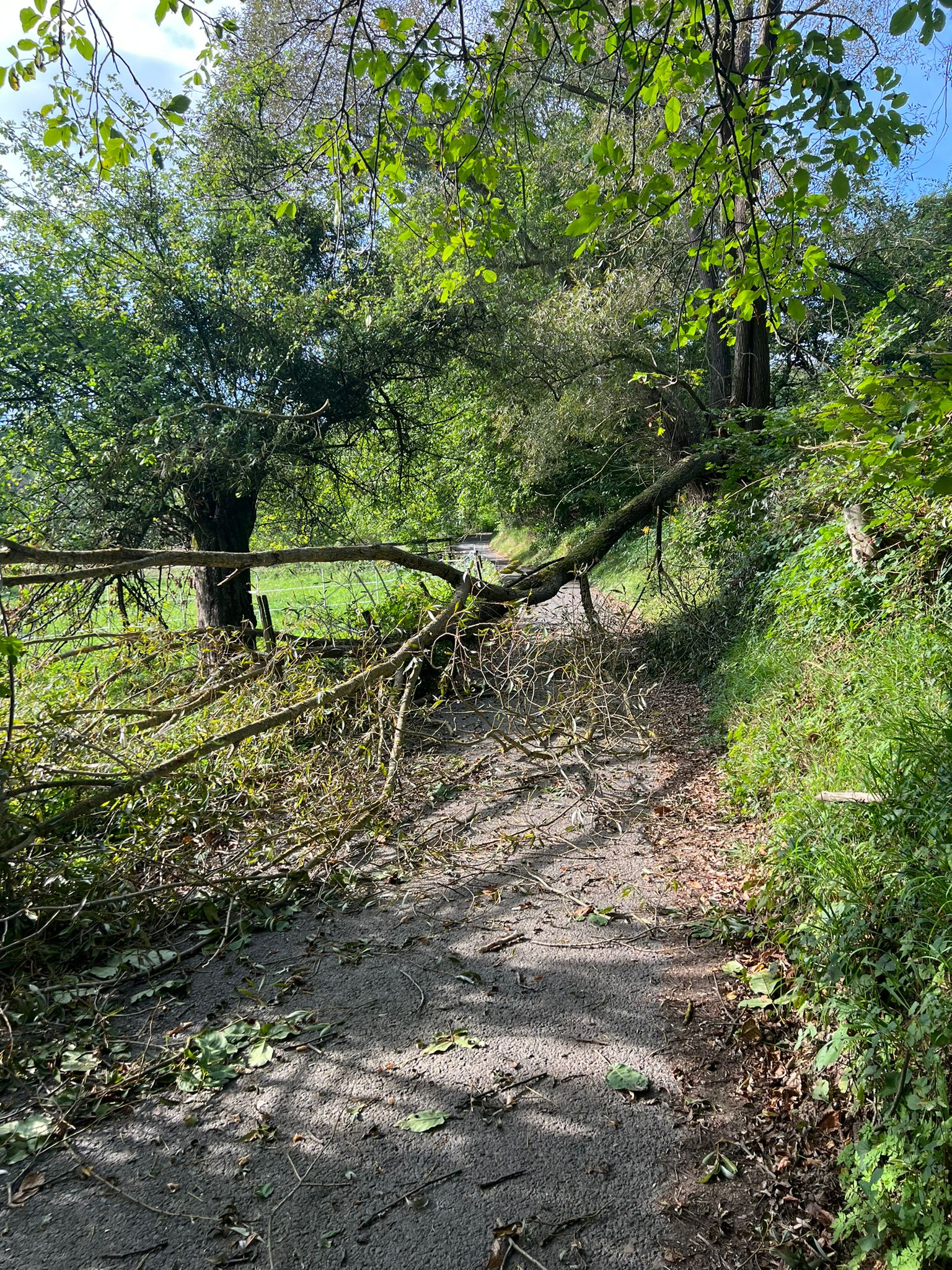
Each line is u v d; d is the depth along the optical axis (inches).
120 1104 126.3
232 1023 146.4
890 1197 93.3
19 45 145.6
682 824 220.2
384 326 562.9
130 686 305.6
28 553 218.5
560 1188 107.0
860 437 146.5
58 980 157.8
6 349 480.1
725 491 440.8
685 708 332.2
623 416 660.7
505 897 189.5
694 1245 98.0
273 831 211.0
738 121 152.9
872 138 153.4
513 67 161.6
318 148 181.3
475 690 361.7
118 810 199.3
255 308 528.4
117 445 473.1
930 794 140.7
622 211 164.4
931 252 674.8
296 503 622.8
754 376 518.9
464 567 450.0
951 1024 100.7
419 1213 104.4
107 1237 103.2
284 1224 103.8
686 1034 136.2
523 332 653.9
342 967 163.9
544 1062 131.7
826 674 237.1
